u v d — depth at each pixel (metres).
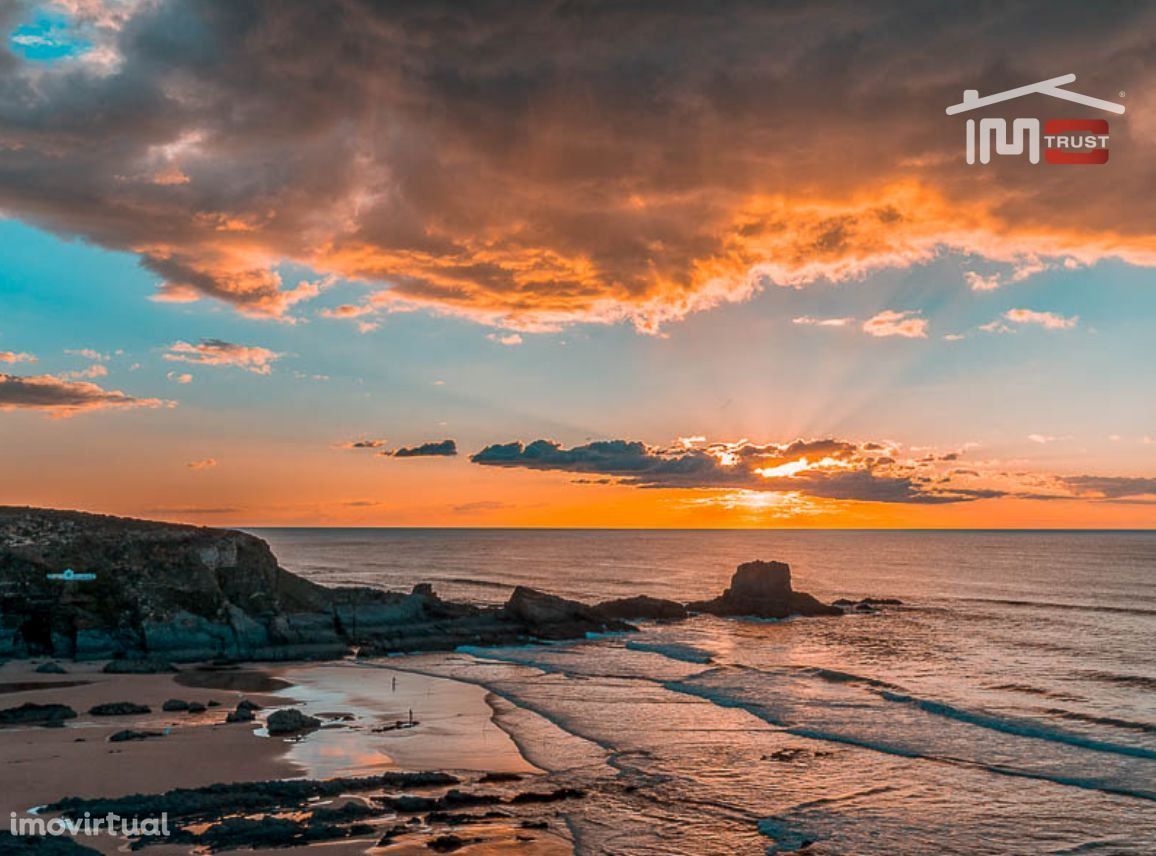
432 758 39.28
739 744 42.38
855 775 37.25
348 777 35.62
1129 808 33.22
